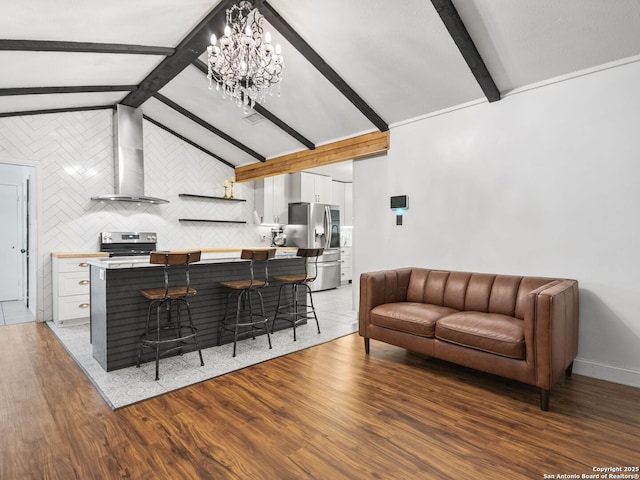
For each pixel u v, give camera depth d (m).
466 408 2.27
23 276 5.75
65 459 1.74
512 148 3.16
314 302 5.74
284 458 1.76
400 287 3.53
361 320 3.28
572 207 2.83
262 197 6.71
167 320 3.19
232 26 2.89
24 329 4.05
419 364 3.04
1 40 2.50
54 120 4.48
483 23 2.57
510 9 2.43
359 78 3.51
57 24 2.49
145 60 3.57
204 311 3.46
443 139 3.65
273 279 4.03
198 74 4.06
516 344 2.31
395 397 2.42
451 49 2.88
